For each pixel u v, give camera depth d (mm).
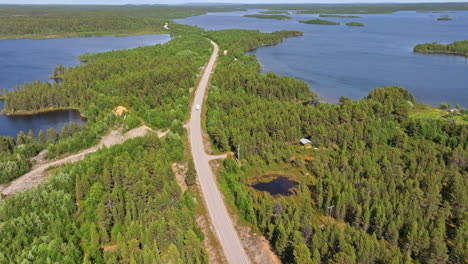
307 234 73250
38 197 84125
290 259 70750
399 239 76688
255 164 110500
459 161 103562
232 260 72000
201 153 116812
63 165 106000
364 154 110375
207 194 94000
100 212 77125
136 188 83438
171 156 108625
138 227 72062
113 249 74375
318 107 142375
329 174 98000
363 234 71000
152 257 64750
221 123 126062
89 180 90500
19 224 74500
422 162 101938
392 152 107375
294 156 115875
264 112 135500
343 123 131875
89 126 135375
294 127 125125
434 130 127000
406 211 80250
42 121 160125
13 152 118750
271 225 75875
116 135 132250
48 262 64938
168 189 84625
